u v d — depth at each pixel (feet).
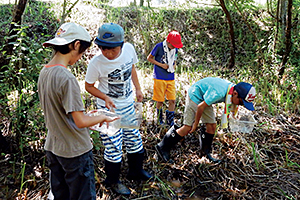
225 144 12.17
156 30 23.24
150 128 13.07
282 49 18.76
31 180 9.21
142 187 9.77
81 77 18.17
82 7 24.12
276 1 20.56
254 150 10.81
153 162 11.00
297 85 16.25
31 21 21.44
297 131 12.98
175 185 10.11
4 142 10.61
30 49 10.46
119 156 9.02
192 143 12.28
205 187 10.03
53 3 24.12
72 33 6.11
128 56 8.52
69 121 6.30
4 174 9.73
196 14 24.53
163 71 12.57
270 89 16.79
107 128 7.08
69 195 7.17
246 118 10.80
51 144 6.64
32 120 11.13
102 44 7.59
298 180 10.18
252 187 9.96
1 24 19.98
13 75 10.32
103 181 9.71
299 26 19.47
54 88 5.92
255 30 22.59
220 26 23.44
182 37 23.04
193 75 18.58
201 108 9.80
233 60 20.21
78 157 6.52
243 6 20.40
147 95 16.01
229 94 9.45
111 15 23.61
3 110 11.03
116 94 8.70
